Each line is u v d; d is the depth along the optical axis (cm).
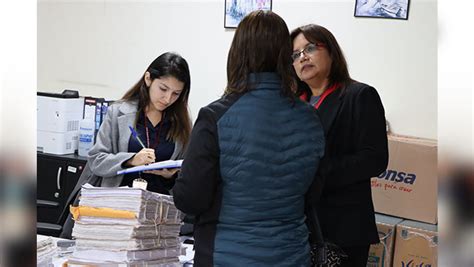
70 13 429
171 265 196
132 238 178
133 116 255
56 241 208
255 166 162
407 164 293
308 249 177
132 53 410
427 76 321
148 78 254
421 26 321
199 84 387
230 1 372
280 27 169
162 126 260
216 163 163
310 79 237
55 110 385
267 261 164
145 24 403
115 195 180
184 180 164
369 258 286
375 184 301
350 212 229
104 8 416
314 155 173
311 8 348
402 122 329
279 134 166
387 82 331
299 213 175
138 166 236
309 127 173
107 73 420
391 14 327
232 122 162
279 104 168
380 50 332
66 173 379
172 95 249
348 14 338
